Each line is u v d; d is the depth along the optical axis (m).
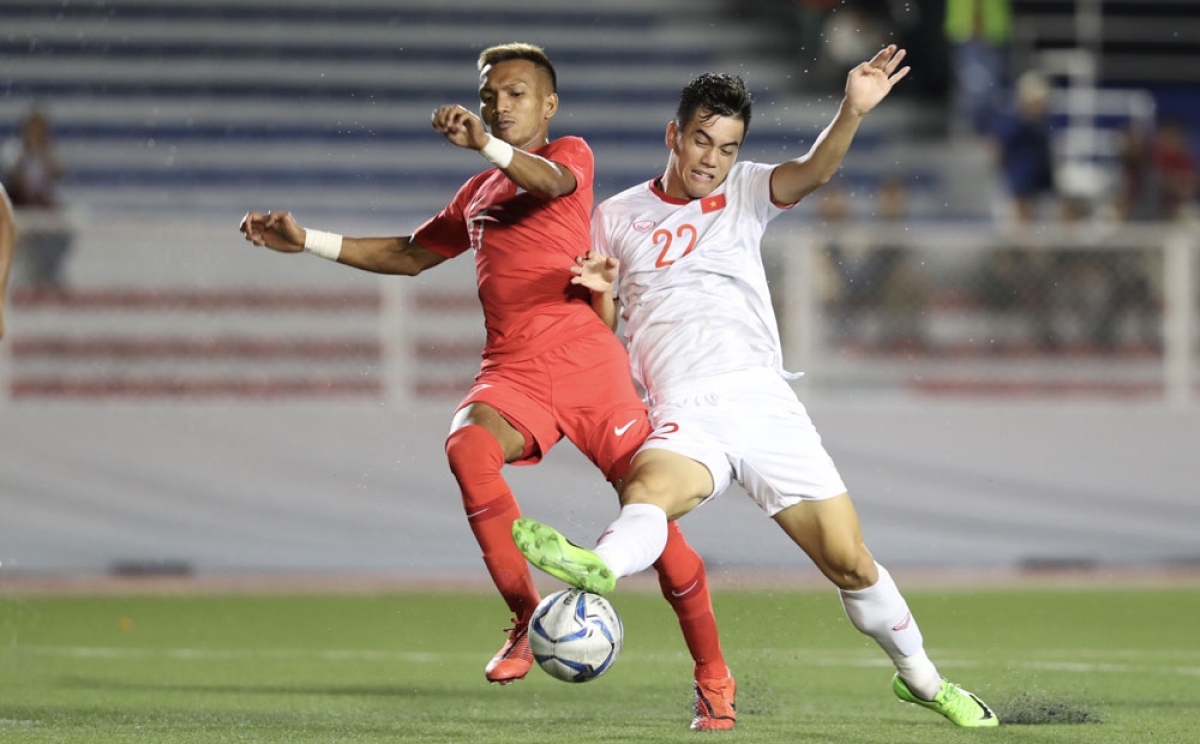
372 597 40.06
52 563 45.28
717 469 18.19
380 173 65.94
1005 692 24.03
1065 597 39.72
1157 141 60.84
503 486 19.69
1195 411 47.94
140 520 45.53
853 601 19.02
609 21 72.62
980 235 47.91
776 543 43.84
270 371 47.16
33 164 52.38
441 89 69.88
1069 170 66.19
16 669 27.48
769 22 72.69
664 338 19.00
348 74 69.62
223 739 19.33
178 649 30.48
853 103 18.53
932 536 47.22
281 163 66.06
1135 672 26.80
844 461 47.06
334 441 46.00
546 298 20.38
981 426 47.41
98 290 46.56
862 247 47.34
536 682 26.02
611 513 45.41
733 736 19.53
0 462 45.25
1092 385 48.31
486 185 20.83
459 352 47.12
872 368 47.41
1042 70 69.06
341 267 47.28
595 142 67.38
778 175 19.17
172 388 46.88
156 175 65.12
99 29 69.94
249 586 42.50
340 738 19.42
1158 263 48.38
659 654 30.08
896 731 19.97
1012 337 48.12
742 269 19.11
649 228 19.31
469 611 37.19
